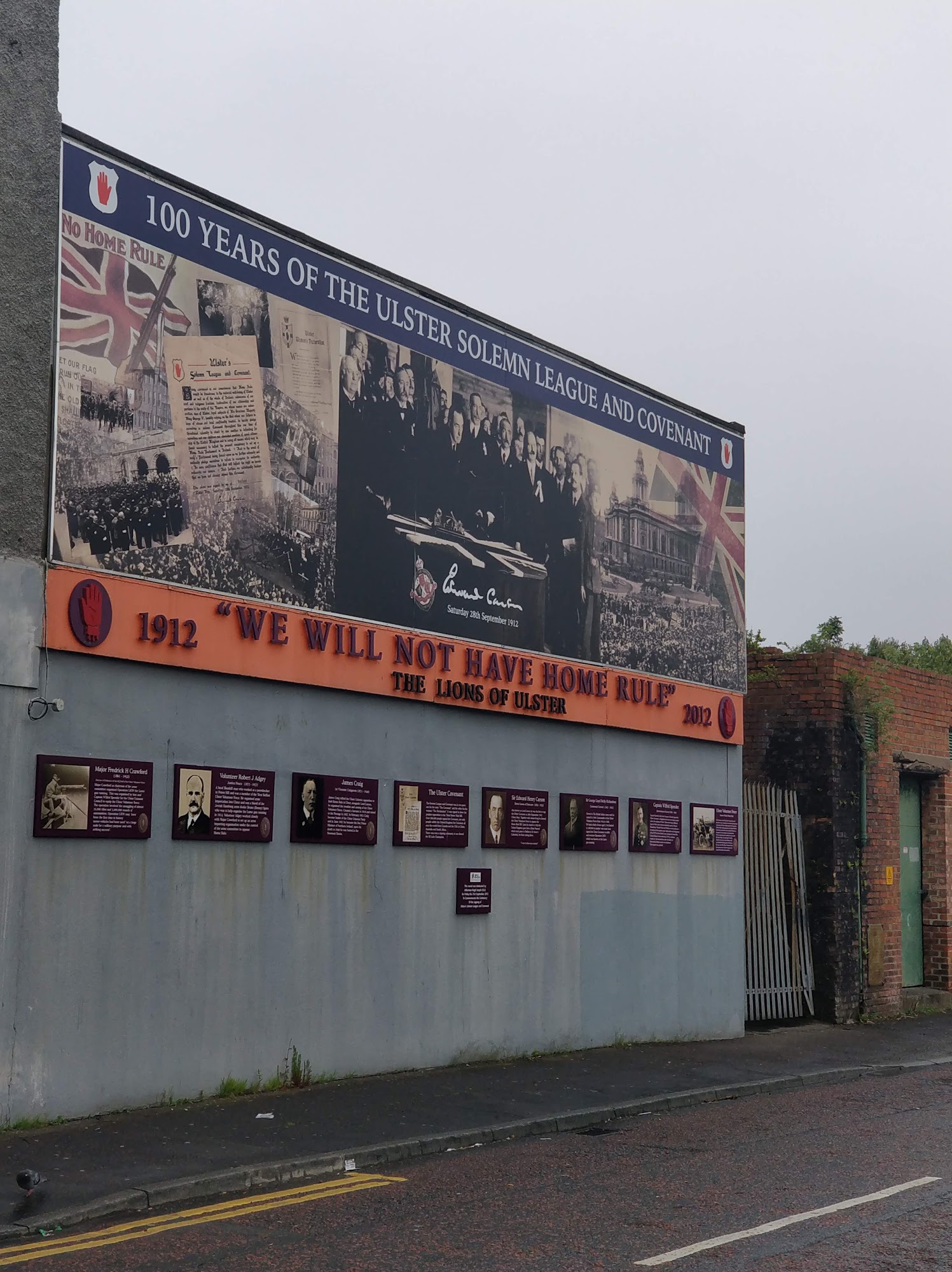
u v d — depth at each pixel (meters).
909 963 21.28
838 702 19.20
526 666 14.67
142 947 10.82
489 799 14.16
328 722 12.55
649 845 16.23
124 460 10.92
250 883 11.73
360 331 13.09
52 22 10.82
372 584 12.99
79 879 10.43
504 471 14.64
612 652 15.93
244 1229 7.69
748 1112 12.05
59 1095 10.13
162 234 11.40
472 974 13.80
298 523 12.32
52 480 10.40
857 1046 16.58
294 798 12.14
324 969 12.30
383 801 13.02
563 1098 12.05
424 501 13.62
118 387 10.94
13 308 10.30
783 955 18.55
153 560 11.08
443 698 13.62
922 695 21.61
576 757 15.39
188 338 11.52
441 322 14.02
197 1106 10.88
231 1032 11.44
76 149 10.84
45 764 10.22
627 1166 9.50
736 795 17.80
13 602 10.12
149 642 10.98
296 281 12.51
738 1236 7.51
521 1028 14.32
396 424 13.40
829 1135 10.83
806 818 19.12
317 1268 6.88
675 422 17.33
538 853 14.75
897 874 20.44
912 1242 7.39
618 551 16.17
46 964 10.14
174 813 11.13
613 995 15.55
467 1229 7.67
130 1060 10.64
